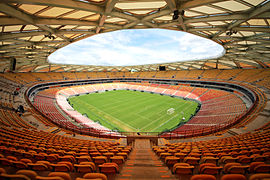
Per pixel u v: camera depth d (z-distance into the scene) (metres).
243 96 37.59
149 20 13.84
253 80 38.72
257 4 9.99
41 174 4.68
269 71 38.84
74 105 41.38
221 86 47.06
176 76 64.56
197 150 7.50
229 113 28.47
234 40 20.50
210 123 25.16
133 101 46.31
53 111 31.95
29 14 10.18
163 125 27.47
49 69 57.59
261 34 17.44
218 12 11.80
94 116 32.50
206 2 8.79
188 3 9.58
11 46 18.77
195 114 32.38
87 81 70.12
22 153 5.98
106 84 73.44
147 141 13.44
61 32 15.41
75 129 18.61
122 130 25.64
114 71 81.94
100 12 10.47
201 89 52.19
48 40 20.02
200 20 13.17
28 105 26.31
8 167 4.81
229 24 14.77
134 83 75.56
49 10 9.99
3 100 24.17
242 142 9.12
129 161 6.75
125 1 9.74
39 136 11.47
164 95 56.28
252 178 2.80
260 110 20.42
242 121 18.47
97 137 16.25
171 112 34.47
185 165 4.74
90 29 17.08
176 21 14.31
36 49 23.45
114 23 15.48
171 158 5.58
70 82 64.50
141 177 4.73
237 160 5.43
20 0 6.80
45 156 5.77
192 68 60.50
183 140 14.20
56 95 49.84
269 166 3.92
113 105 41.62
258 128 14.68
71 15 11.50
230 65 46.41
